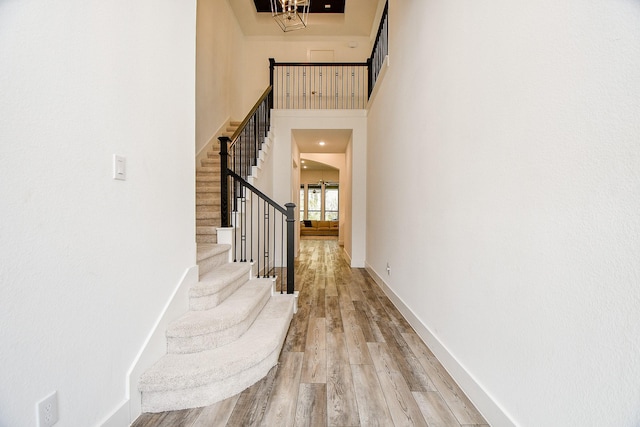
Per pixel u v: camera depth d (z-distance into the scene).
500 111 1.27
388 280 3.40
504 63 1.24
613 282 0.79
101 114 1.19
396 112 3.00
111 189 1.25
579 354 0.89
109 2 1.23
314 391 1.62
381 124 3.79
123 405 1.30
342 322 2.62
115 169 1.26
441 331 1.89
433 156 2.02
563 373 0.94
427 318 2.14
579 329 0.89
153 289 1.55
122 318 1.32
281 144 5.24
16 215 0.87
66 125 1.03
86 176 1.11
